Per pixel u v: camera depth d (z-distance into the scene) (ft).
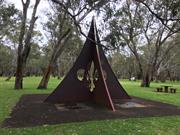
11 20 77.61
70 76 46.50
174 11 26.86
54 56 73.51
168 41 134.72
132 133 23.48
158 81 184.34
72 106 40.34
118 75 257.34
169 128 25.80
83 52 47.62
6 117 29.96
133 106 41.14
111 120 29.04
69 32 72.18
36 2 71.10
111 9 31.78
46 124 26.55
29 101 44.80
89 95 47.44
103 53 48.24
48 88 73.97
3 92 59.67
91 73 47.47
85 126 25.72
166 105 42.83
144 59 151.23
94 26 46.98
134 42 104.42
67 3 31.01
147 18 98.43
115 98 50.14
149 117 31.30
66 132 23.35
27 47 70.23
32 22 70.54
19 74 70.28
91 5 30.60
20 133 22.74
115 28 31.96
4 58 191.52
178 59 160.66
